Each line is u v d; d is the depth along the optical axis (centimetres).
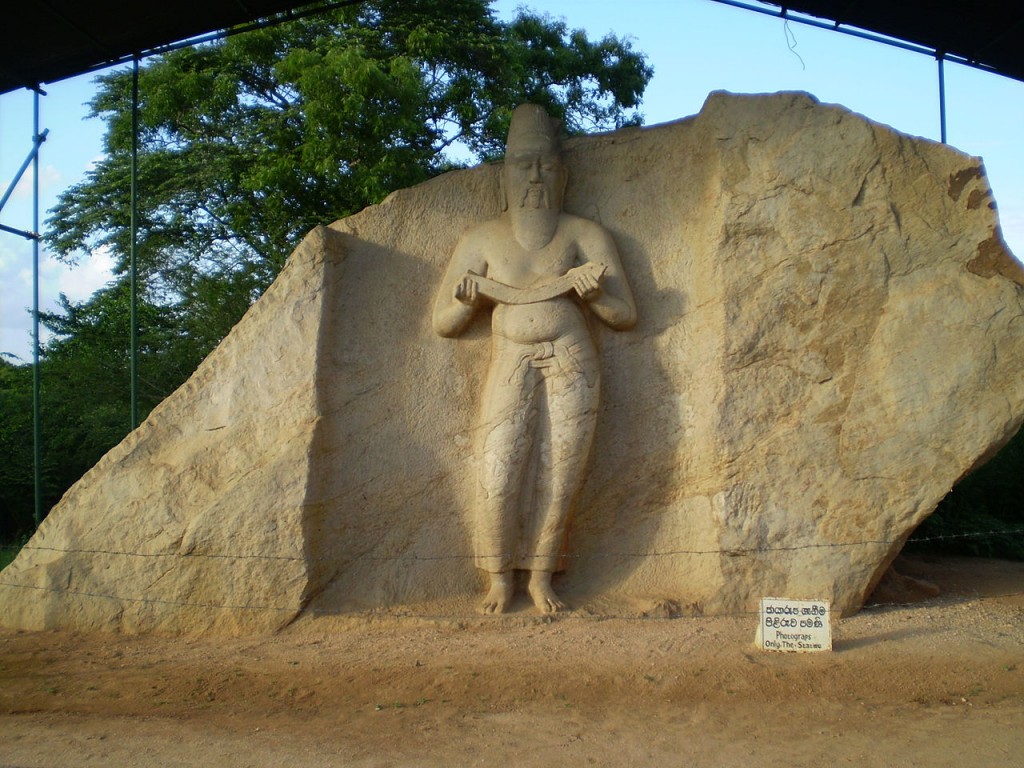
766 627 611
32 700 561
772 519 691
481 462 718
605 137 793
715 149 739
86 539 730
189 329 1800
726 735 489
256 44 1441
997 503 1268
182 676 595
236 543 707
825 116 722
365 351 762
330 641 668
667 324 754
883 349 695
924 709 523
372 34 1438
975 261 702
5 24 814
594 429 720
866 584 684
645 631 652
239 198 1648
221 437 733
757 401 701
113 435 1535
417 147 1448
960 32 915
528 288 723
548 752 470
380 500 743
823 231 707
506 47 1512
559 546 718
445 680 570
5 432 1499
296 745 484
